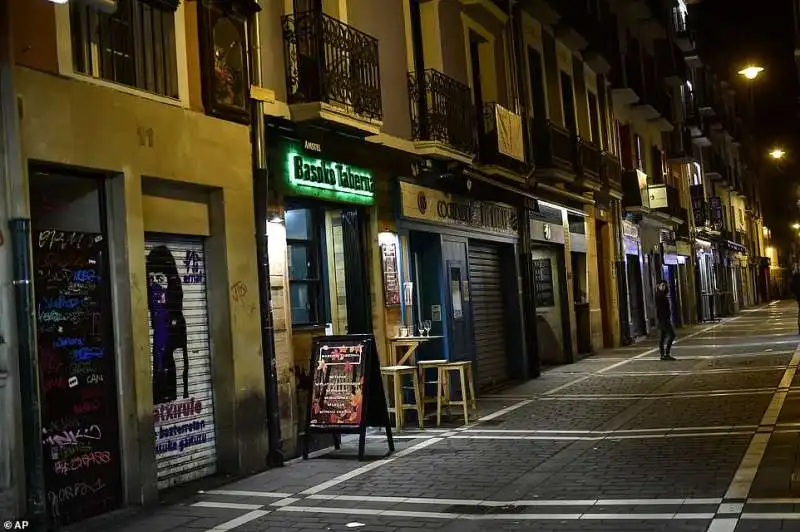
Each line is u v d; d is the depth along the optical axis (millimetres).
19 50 6555
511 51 17734
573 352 20188
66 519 6863
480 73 16891
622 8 27047
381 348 11820
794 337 22812
